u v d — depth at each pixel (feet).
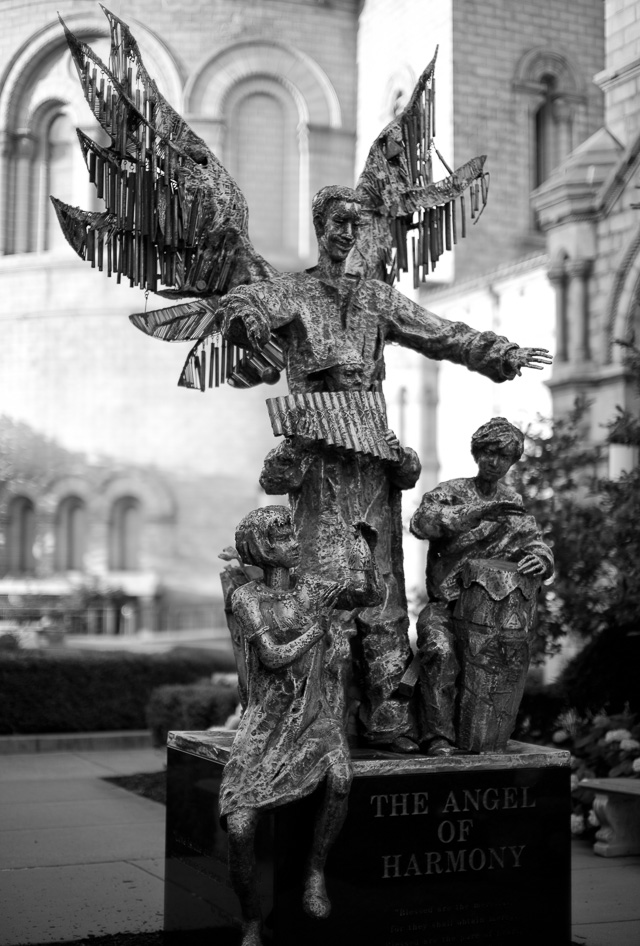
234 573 17.26
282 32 103.30
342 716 14.69
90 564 102.63
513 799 14.74
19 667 43.78
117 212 17.30
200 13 102.99
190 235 17.42
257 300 15.78
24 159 107.65
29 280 106.63
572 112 86.02
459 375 74.43
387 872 13.92
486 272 70.64
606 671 28.32
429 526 15.84
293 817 13.47
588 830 25.00
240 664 16.56
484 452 15.85
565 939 14.84
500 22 84.69
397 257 19.19
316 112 103.65
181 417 103.76
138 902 19.15
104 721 44.73
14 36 106.52
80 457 104.01
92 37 105.19
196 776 15.51
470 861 14.39
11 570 103.71
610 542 31.63
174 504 102.83
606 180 50.06
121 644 87.51
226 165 102.37
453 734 15.34
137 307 104.83
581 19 87.10
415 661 15.69
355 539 15.57
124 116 17.24
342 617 15.71
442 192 18.98
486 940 14.38
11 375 106.32
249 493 103.30
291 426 15.48
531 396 64.95
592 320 51.11
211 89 102.42
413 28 91.66
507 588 15.06
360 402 15.99
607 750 26.03
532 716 28.60
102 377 104.73
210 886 14.87
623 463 46.57
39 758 39.99
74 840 24.85
